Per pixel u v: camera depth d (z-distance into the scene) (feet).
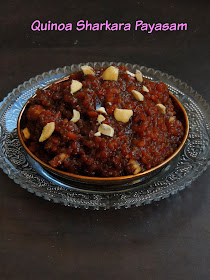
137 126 0.89
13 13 1.53
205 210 0.91
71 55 1.38
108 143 0.85
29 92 1.15
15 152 0.99
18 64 1.32
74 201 0.85
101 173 0.88
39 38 1.43
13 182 0.96
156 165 0.90
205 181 0.97
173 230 0.87
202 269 0.80
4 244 0.84
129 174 0.88
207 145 1.01
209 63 1.35
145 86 0.96
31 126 0.94
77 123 0.89
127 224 0.88
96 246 0.84
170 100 1.00
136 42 1.44
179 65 1.34
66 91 0.91
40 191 0.88
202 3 1.61
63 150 0.86
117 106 0.88
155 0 1.62
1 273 0.80
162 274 0.80
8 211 0.90
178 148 0.91
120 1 1.62
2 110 1.09
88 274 0.80
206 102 1.17
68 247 0.84
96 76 0.96
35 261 0.82
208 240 0.85
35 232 0.86
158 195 0.87
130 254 0.83
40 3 1.59
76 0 1.62
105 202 0.85
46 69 1.31
